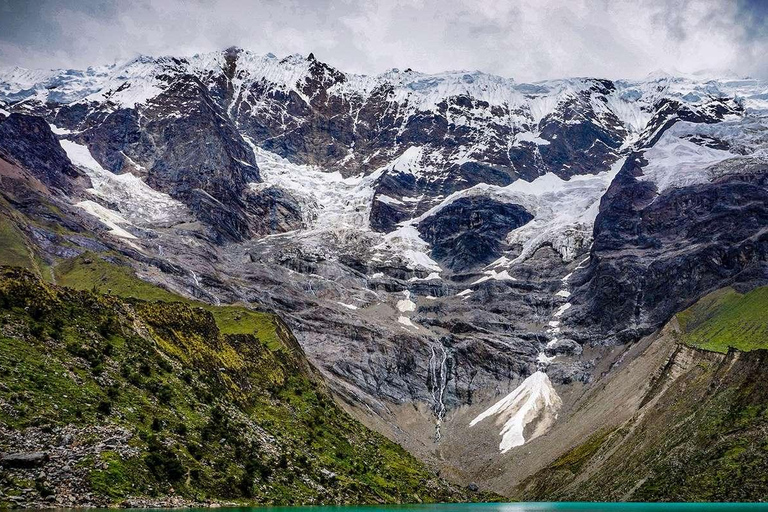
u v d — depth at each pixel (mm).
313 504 143500
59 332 136625
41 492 98312
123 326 156250
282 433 178500
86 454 109062
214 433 142875
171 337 175000
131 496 107125
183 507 111562
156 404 136125
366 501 164875
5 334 126062
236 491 129250
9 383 114312
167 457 120938
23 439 105438
